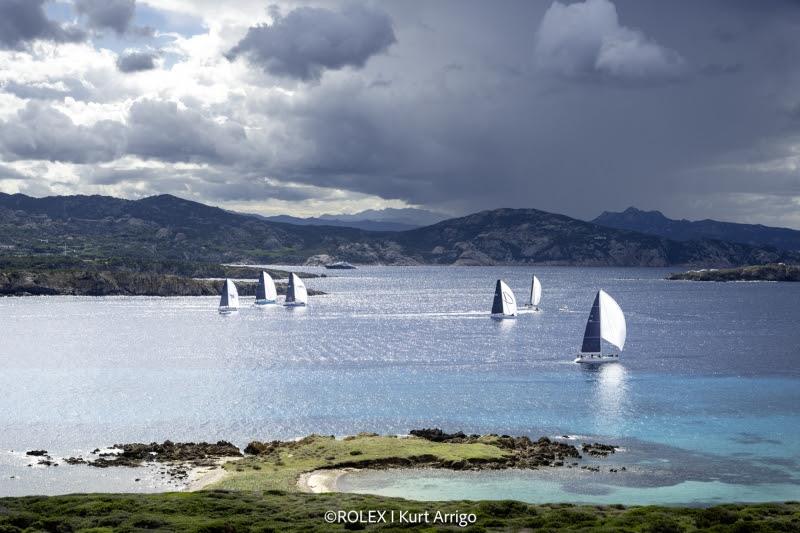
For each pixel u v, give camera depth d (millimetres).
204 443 86062
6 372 136875
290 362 150750
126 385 123438
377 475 75062
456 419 100062
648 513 58188
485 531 53281
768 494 69750
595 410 105500
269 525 55094
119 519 55719
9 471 75688
